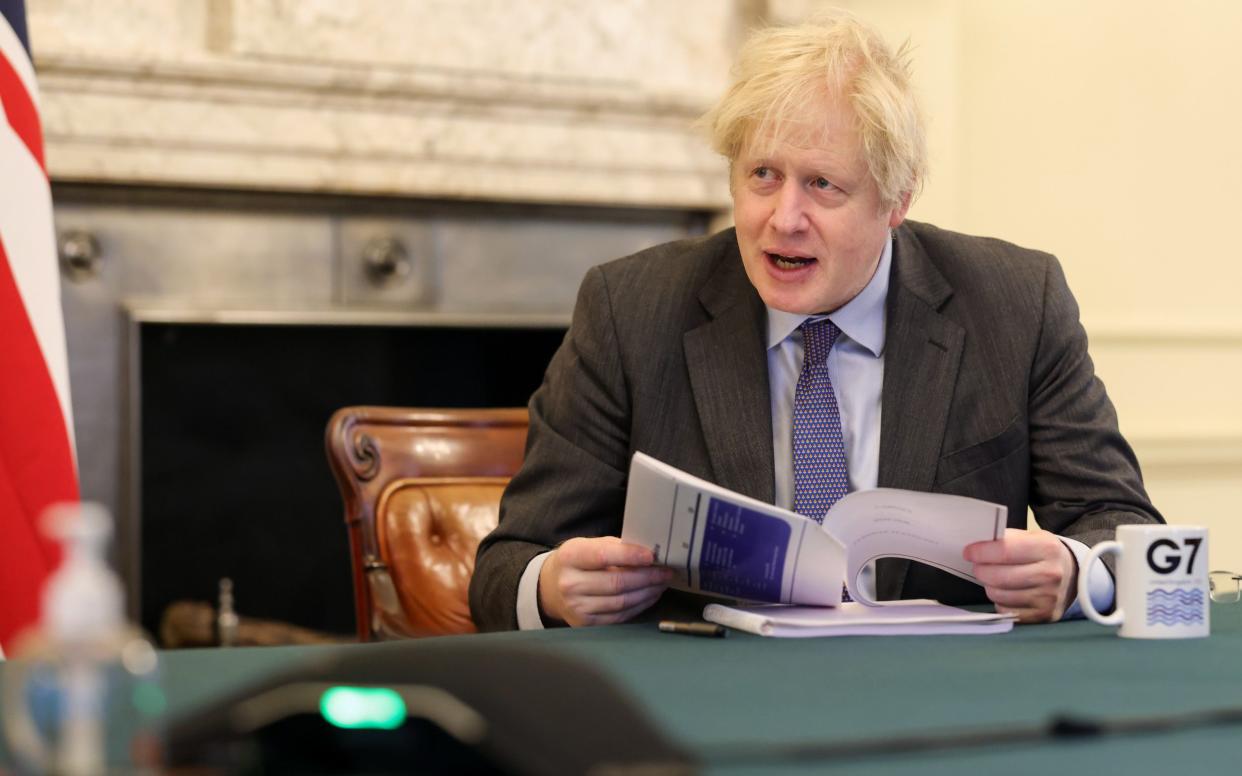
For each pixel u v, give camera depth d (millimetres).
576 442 1816
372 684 801
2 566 1828
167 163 3041
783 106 1667
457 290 3402
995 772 825
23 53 2033
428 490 2158
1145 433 3596
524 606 1598
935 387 1794
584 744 756
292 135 3141
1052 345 1841
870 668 1176
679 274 1895
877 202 1706
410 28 3275
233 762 774
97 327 3102
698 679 1118
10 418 1885
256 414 3303
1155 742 909
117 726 760
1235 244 3684
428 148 3262
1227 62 3672
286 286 3248
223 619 3191
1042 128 3611
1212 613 1571
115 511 3123
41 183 1999
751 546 1451
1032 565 1475
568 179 3402
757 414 1777
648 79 3521
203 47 3143
